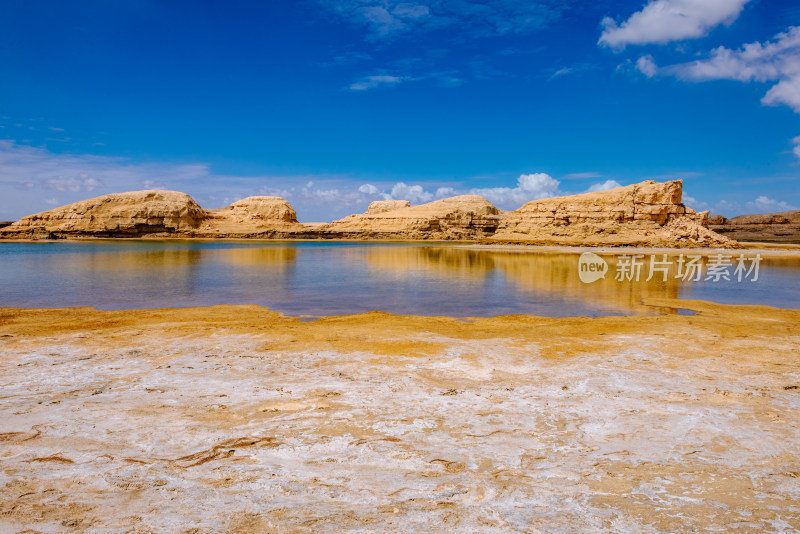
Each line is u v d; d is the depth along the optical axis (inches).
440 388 324.5
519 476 200.2
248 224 6860.2
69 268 1402.6
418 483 193.5
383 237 6609.3
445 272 1381.6
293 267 1533.0
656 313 692.7
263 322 585.3
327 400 296.7
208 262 1715.1
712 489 188.2
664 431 250.2
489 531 156.0
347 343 467.5
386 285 1042.1
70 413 269.1
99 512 165.9
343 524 159.6
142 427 250.4
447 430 251.1
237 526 158.1
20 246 3383.4
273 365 382.6
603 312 699.4
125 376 346.6
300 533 153.9
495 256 2273.6
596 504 175.8
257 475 199.0
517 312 698.8
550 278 1220.5
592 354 427.5
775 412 277.7
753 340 487.8
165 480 193.2
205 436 239.9
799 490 187.2
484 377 352.8
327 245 4274.1
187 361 392.2
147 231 5841.5
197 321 585.0
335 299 821.9
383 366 382.6
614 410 282.2
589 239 3346.5
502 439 239.9
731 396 307.6
